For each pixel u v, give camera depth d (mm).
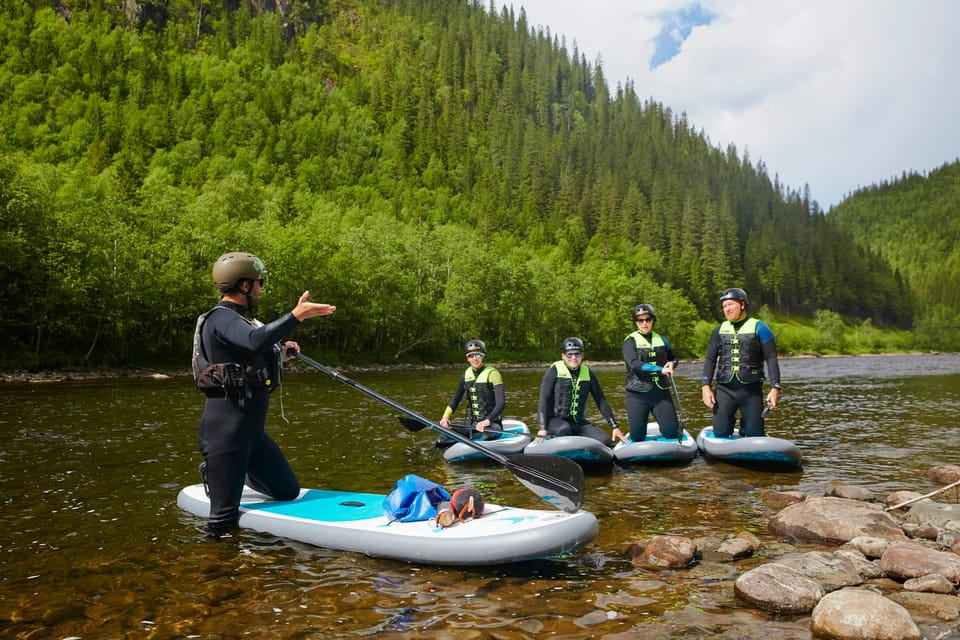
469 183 137875
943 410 13180
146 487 6020
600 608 3160
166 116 107500
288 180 106125
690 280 117250
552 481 4234
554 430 7691
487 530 3918
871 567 3680
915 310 150625
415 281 58281
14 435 9312
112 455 7723
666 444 7316
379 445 8664
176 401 15055
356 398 16391
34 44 109438
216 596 3344
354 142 131500
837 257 157125
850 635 2779
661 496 5703
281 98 132750
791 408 13711
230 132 114750
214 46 147875
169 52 133500
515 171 147625
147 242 36500
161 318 35969
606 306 76625
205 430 4586
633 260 115750
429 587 3473
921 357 86938
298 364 38688
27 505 5336
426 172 132750
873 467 7016
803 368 41156
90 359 31828
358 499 4957
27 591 3424
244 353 4598
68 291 29750
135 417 11672
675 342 85812
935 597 3203
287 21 185750
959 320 138375
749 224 156750
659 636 2826
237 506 4648
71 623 3012
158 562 3898
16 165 32312
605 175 151125
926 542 4250
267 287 41250
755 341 7469
